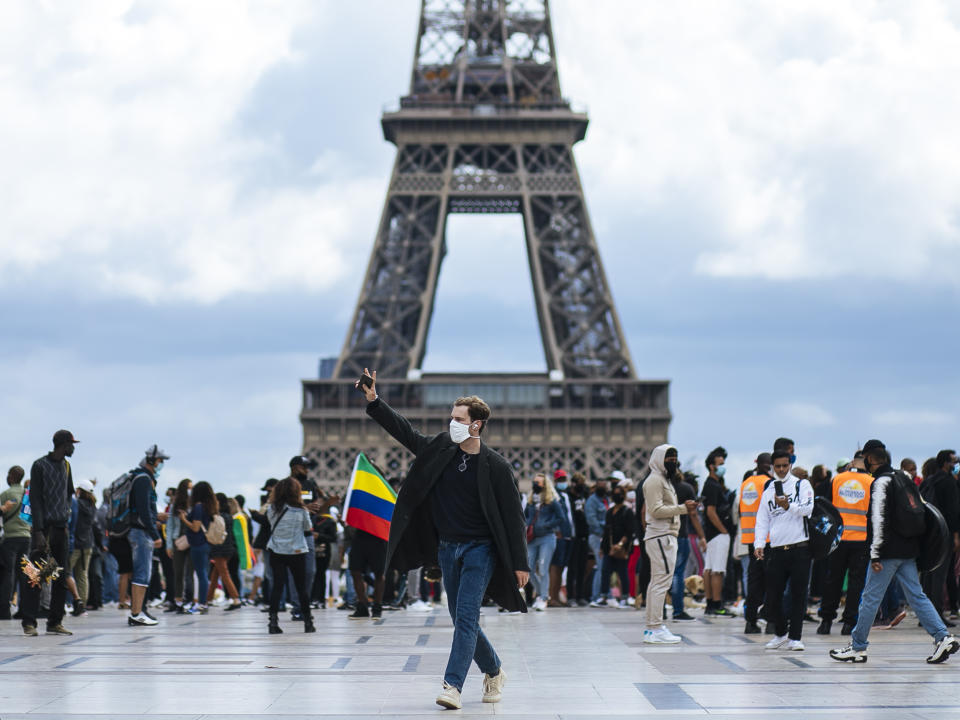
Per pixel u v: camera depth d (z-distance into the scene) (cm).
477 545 1661
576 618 3622
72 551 3778
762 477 3006
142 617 3275
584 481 4478
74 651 2427
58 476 2892
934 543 2198
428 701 1670
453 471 1669
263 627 3228
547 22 15338
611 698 1709
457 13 15300
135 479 3272
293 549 2977
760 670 2086
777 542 2503
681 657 2334
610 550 4225
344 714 1541
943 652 2172
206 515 3984
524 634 2955
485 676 1691
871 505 2231
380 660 2252
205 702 1645
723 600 4144
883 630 3098
